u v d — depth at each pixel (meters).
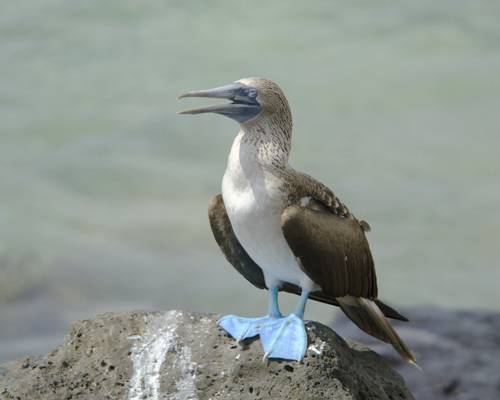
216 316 7.64
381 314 7.68
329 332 7.45
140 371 7.20
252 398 6.94
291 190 7.24
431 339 12.42
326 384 6.96
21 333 17.20
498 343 12.30
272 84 7.30
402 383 7.77
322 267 7.20
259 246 7.31
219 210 7.62
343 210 7.64
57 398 7.00
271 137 7.27
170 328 7.47
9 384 7.16
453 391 11.01
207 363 7.20
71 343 7.50
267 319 7.60
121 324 7.52
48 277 19.28
